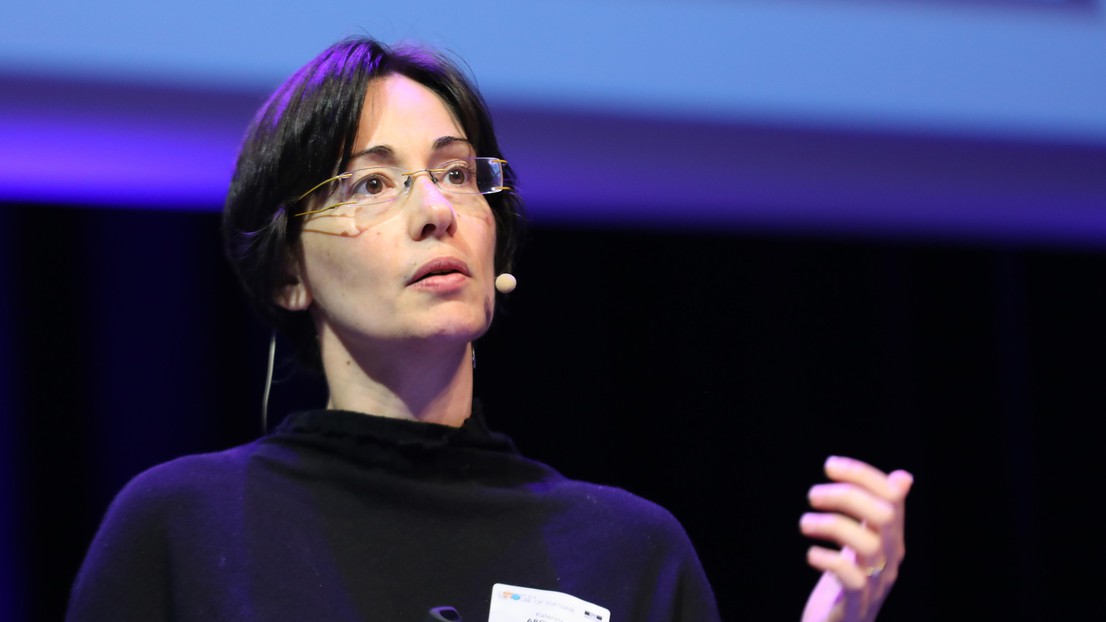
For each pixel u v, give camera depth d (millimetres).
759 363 12531
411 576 4699
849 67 9703
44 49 7855
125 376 10406
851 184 9875
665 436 12227
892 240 12492
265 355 10734
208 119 8133
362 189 4961
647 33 9219
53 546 10133
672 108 9211
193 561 4609
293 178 4969
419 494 4867
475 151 5406
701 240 12555
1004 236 11953
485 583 4766
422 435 4973
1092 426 13094
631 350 12250
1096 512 13078
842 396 12734
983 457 13008
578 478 11969
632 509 5246
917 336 12961
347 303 4902
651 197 9633
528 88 8812
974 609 12945
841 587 4297
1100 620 13008
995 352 13117
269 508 4762
